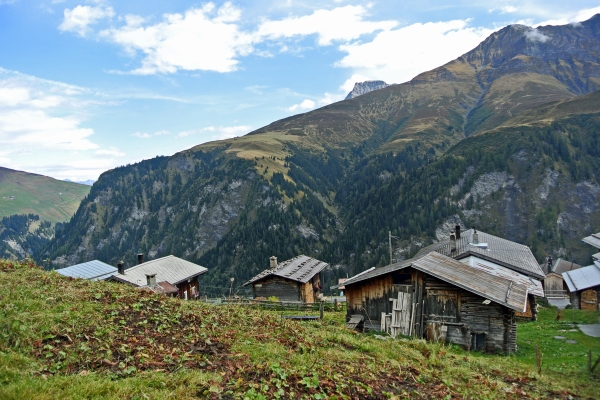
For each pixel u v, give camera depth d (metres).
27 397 7.14
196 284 50.22
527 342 25.41
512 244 48.47
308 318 27.02
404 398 10.38
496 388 12.80
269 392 8.95
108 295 14.72
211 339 12.33
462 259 39.81
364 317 26.62
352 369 11.55
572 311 36.50
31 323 10.63
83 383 8.02
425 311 24.44
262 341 13.24
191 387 8.53
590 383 14.79
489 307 23.00
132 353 10.26
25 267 17.55
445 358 16.05
